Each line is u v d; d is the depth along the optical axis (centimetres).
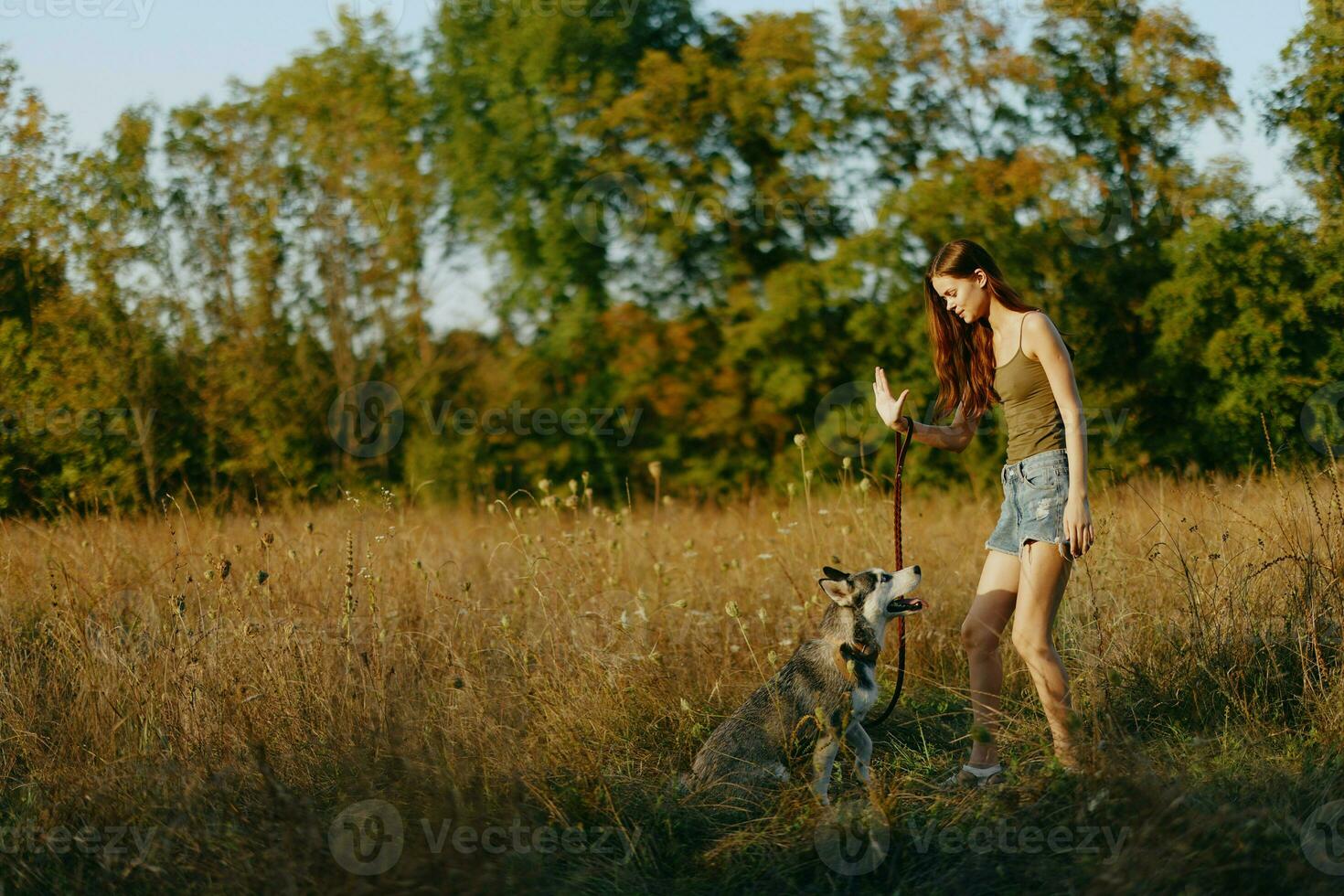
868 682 430
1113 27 1697
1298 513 532
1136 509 677
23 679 489
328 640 496
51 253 1514
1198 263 1461
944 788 390
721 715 488
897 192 1797
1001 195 1734
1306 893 285
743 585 643
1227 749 392
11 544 695
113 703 459
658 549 772
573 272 1891
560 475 1878
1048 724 415
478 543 839
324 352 1880
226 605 529
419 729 397
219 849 336
